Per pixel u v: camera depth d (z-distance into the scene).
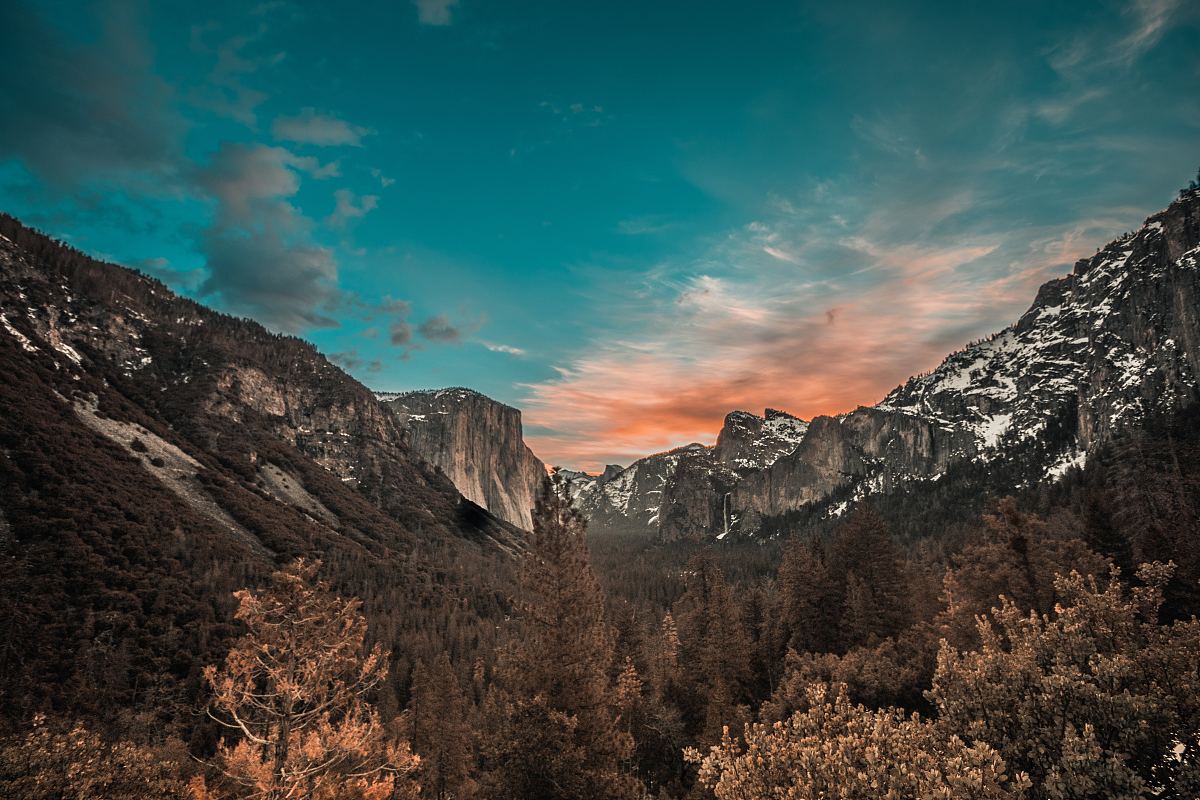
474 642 100.56
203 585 81.12
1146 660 9.37
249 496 142.62
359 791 16.12
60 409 120.56
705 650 41.94
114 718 46.38
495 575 178.75
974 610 27.22
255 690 15.62
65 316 179.50
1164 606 27.12
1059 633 10.52
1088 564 26.88
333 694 16.33
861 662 25.55
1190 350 165.00
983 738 8.69
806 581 43.44
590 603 19.70
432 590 134.12
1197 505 53.16
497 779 16.78
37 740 14.15
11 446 94.31
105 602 67.44
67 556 72.69
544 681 18.45
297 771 15.22
